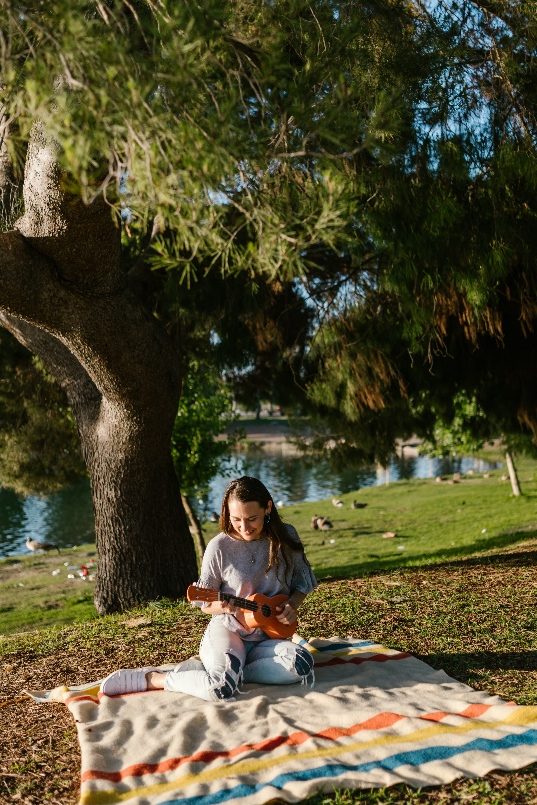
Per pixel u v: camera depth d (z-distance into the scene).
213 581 3.99
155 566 7.55
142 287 8.20
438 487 32.22
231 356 10.20
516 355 10.01
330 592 6.68
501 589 6.52
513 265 7.39
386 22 5.75
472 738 3.20
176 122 2.62
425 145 6.04
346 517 25.69
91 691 4.05
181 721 3.46
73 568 18.97
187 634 5.42
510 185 6.44
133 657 4.93
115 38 2.56
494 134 6.38
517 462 41.19
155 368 6.64
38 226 5.17
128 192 2.68
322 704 3.65
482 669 4.25
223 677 3.75
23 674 4.76
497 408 10.98
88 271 5.54
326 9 4.23
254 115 3.22
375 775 2.93
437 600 6.14
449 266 6.52
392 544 19.73
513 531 18.59
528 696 3.74
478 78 6.42
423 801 2.78
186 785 2.90
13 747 3.49
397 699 3.69
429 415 13.23
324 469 43.84
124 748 3.26
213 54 2.96
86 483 38.84
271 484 38.03
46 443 15.08
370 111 5.05
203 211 2.66
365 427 11.80
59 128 2.38
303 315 10.31
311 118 2.97
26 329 7.74
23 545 24.36
